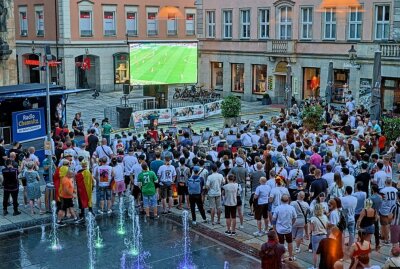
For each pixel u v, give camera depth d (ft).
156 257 44.01
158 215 54.85
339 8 127.65
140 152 60.23
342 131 87.61
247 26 152.56
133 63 127.03
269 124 91.20
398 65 113.19
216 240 47.85
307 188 49.60
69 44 169.37
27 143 75.46
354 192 47.44
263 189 47.93
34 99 78.38
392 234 42.70
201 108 121.49
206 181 52.19
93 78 177.58
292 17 140.05
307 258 43.27
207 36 164.66
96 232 49.85
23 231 50.01
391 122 78.89
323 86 134.41
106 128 83.97
